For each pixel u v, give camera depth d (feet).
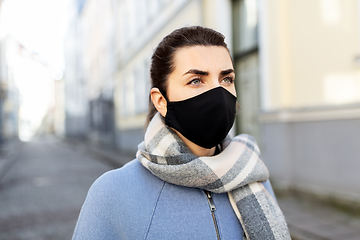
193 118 2.66
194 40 2.64
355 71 11.71
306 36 13.73
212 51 2.64
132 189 2.60
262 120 15.87
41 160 42.34
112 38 54.08
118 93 50.62
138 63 40.60
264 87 15.96
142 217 2.48
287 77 14.79
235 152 2.81
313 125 13.34
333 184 12.48
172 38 2.71
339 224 10.51
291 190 14.40
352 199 11.64
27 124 206.59
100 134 65.51
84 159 43.04
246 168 2.73
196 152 3.00
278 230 2.62
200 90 2.64
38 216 13.88
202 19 21.74
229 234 2.61
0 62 56.39
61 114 172.35
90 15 76.74
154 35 33.68
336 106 12.26
